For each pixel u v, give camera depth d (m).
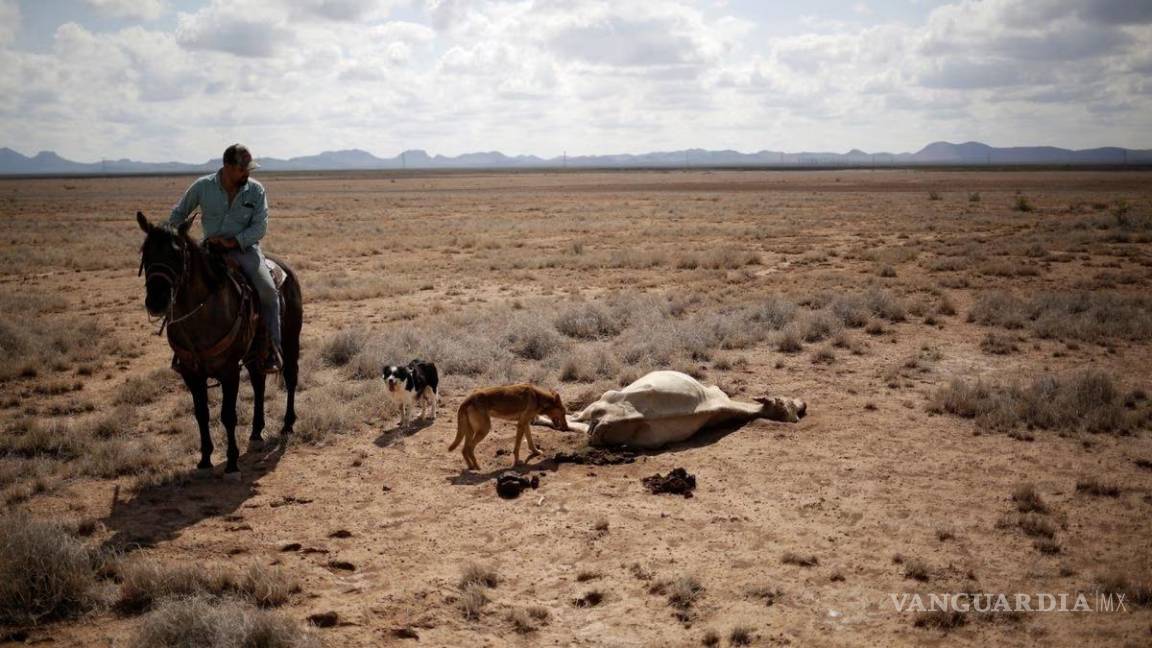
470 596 5.71
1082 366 12.76
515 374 12.76
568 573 6.21
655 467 8.66
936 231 39.59
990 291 20.50
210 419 10.53
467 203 78.12
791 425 10.03
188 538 6.91
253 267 8.91
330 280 25.25
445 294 23.11
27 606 5.60
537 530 7.03
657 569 6.21
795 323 15.89
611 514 7.34
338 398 11.51
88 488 8.17
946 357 13.70
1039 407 9.89
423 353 13.79
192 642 5.00
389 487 8.20
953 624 5.31
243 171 8.61
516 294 23.03
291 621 5.26
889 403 10.97
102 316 19.55
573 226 47.94
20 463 8.69
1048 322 15.48
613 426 9.25
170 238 7.76
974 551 6.39
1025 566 6.12
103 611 5.68
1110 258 26.83
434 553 6.63
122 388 11.84
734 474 8.33
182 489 8.14
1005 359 13.44
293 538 6.94
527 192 107.12
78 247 36.12
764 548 6.56
